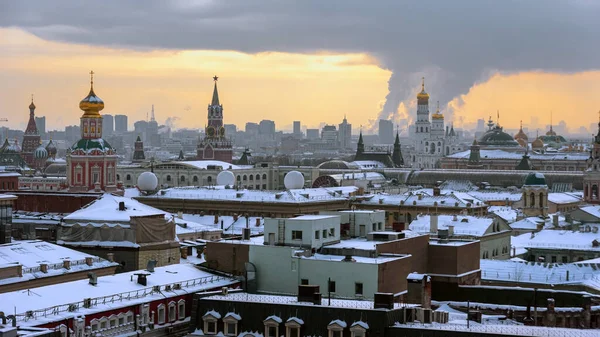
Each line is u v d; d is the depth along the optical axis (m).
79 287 171.88
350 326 143.88
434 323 146.75
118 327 163.00
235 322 152.25
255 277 182.12
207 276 187.12
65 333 151.88
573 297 178.25
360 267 173.88
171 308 172.25
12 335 135.25
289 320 147.62
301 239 186.88
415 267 196.38
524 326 147.38
